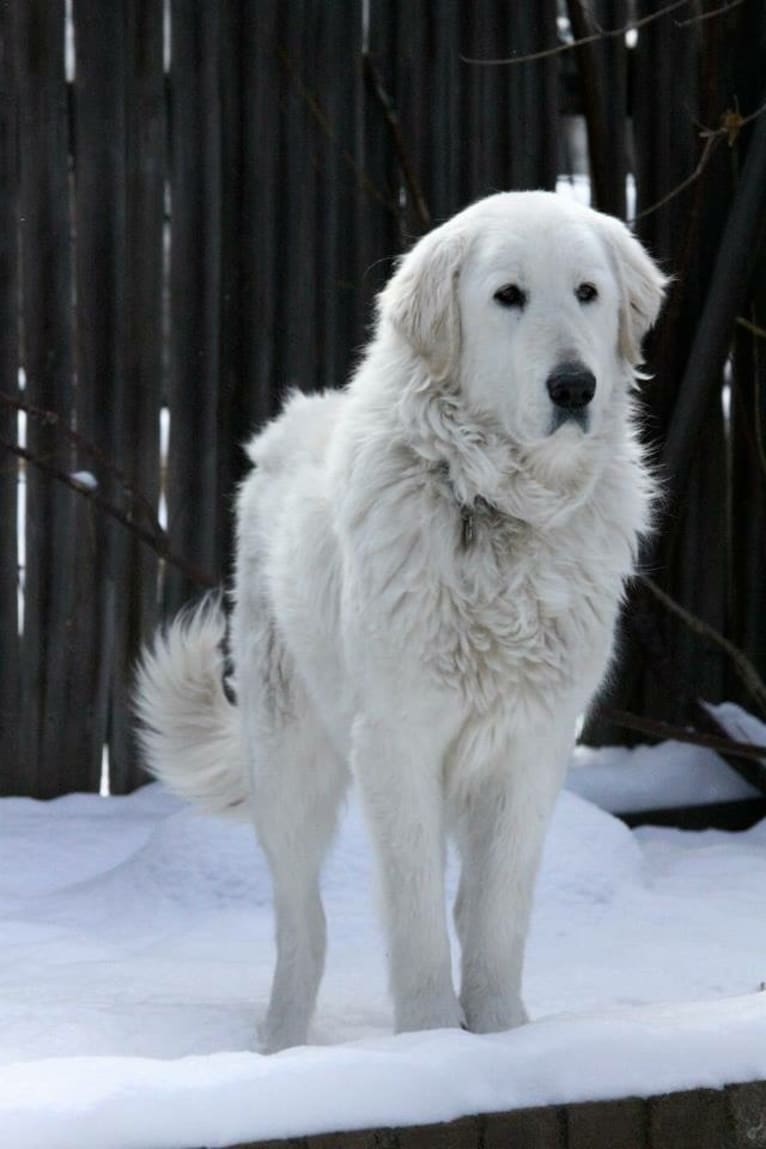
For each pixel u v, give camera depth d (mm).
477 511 5590
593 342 5625
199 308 9859
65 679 9766
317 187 10031
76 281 9664
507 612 5492
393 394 5777
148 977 6953
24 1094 4254
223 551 10031
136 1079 4352
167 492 9898
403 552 5500
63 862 8758
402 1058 4535
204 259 9844
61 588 9703
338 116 10031
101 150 9609
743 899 8195
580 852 8227
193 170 9789
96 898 8133
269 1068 4430
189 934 7637
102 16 9547
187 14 9703
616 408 5887
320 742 6445
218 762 7246
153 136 9680
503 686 5543
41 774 9766
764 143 9586
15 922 7699
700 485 10562
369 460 5664
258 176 9898
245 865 8094
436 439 5613
